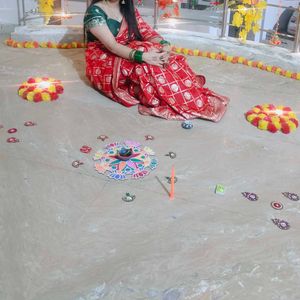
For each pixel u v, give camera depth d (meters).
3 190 2.08
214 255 1.75
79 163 2.33
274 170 2.38
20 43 4.43
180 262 1.70
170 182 2.21
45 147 2.48
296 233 1.90
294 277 1.66
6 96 3.15
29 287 1.55
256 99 3.36
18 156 2.37
